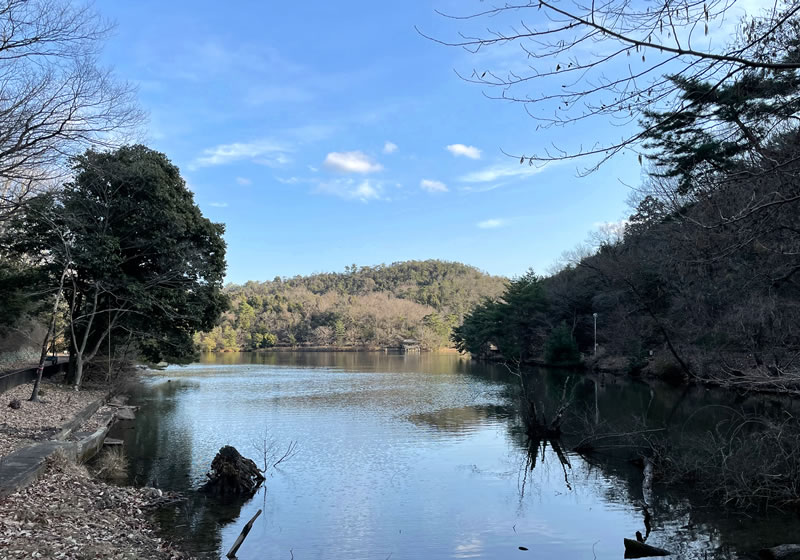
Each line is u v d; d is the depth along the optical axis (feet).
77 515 34.09
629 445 64.18
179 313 104.01
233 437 71.51
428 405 105.70
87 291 96.84
